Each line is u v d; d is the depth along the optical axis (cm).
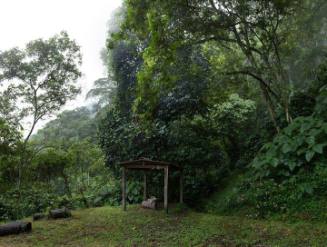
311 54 1230
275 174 825
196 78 1050
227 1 882
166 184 875
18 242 646
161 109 1121
